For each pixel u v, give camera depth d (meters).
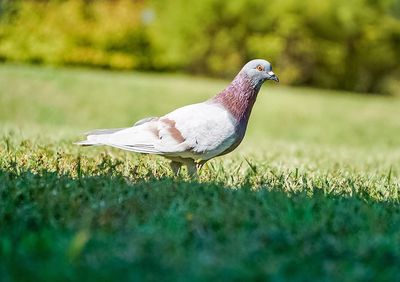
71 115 25.52
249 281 5.21
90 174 8.98
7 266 5.35
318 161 12.84
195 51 38.34
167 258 5.62
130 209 7.02
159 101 27.77
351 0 38.09
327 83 39.22
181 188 7.89
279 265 5.51
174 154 8.52
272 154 13.61
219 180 9.05
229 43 37.97
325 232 6.53
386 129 26.83
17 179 8.29
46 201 7.26
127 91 28.31
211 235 6.26
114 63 37.47
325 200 7.88
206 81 34.25
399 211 7.85
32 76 28.53
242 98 8.73
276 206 7.38
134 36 38.16
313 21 37.94
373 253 5.96
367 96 37.09
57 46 36.34
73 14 37.31
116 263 5.46
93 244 5.95
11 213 6.90
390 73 40.97
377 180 10.24
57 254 5.65
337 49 38.41
